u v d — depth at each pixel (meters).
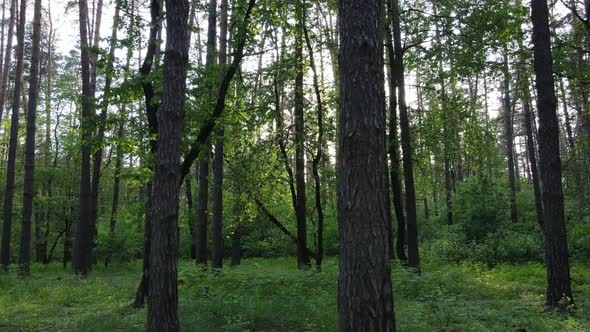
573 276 13.16
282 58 13.69
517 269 15.42
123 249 25.22
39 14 18.55
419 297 9.52
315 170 14.20
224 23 16.00
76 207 27.34
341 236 4.23
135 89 10.27
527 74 13.24
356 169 4.19
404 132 13.89
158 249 6.69
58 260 34.31
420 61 14.15
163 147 6.92
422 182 17.95
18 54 19.47
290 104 14.23
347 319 4.05
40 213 29.58
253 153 14.26
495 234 19.73
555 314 8.38
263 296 9.70
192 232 27.62
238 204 15.41
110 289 13.39
